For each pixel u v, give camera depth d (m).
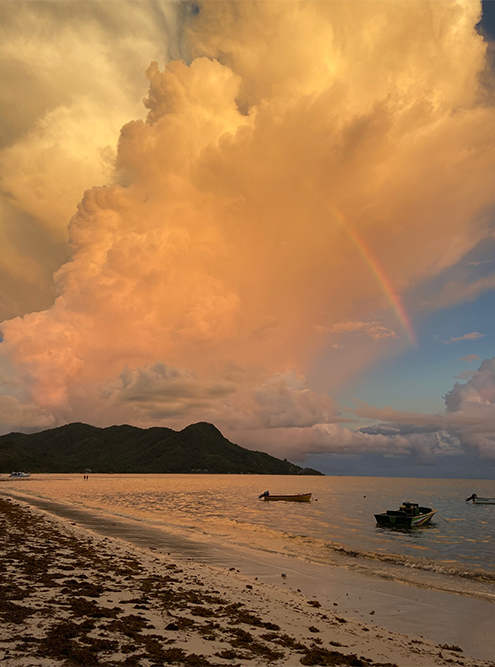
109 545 33.62
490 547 47.75
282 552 36.75
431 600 23.41
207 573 26.03
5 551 26.69
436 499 146.38
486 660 15.27
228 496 128.00
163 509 77.69
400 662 14.18
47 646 11.91
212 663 12.14
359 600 22.67
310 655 13.66
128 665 11.33
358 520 70.25
